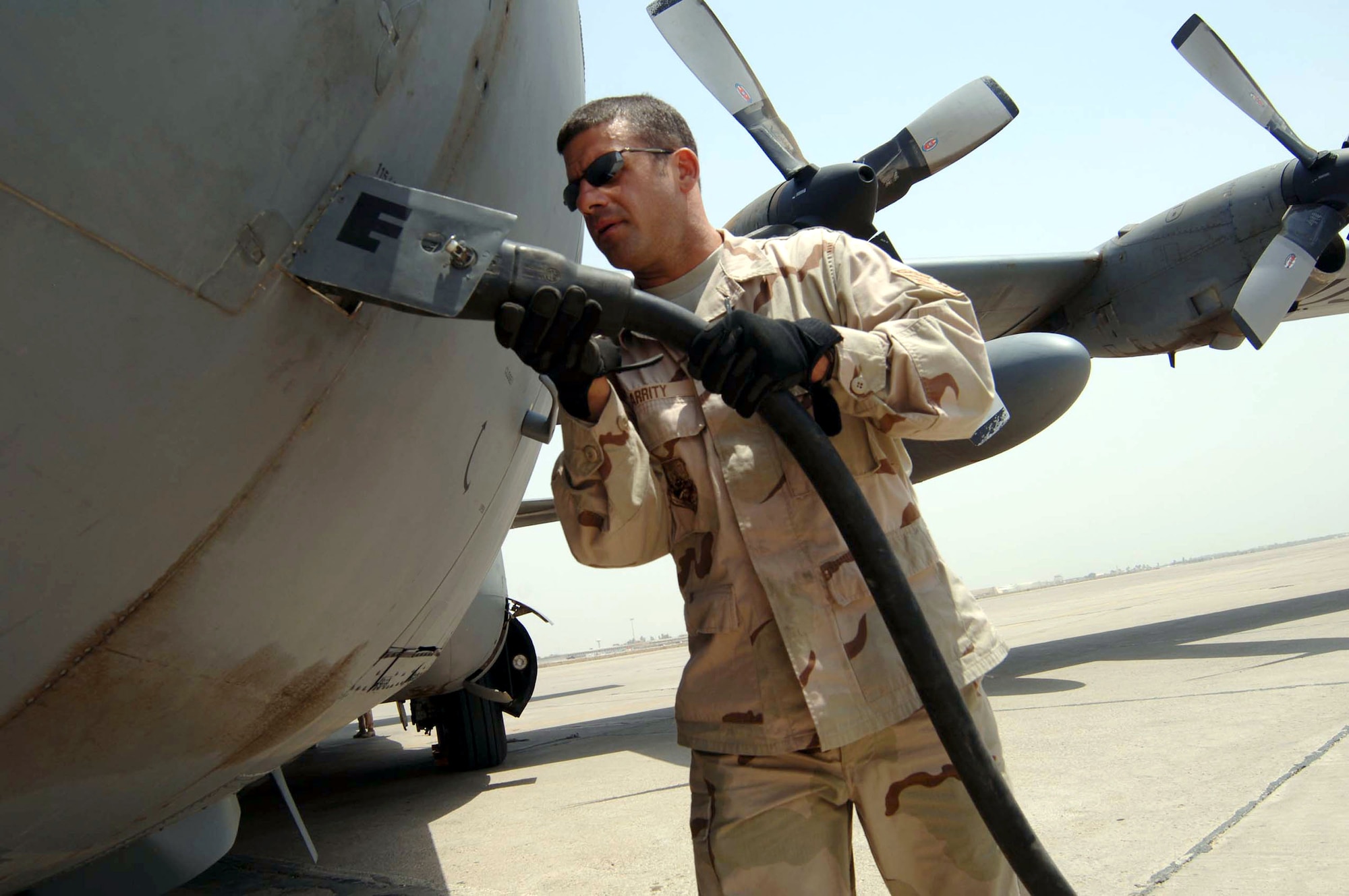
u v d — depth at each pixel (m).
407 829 3.58
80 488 0.94
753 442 1.17
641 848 2.73
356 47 1.08
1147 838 2.13
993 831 0.97
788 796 1.11
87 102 0.84
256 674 1.34
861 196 3.62
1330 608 7.21
